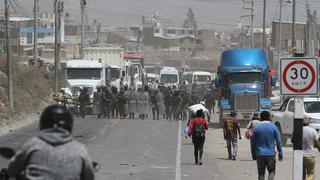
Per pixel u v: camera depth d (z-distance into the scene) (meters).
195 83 137.12
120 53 116.75
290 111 52.25
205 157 43.69
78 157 10.23
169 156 42.94
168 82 153.00
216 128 72.38
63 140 10.29
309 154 27.05
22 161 10.22
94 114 85.19
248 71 73.88
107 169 35.50
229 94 74.06
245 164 39.78
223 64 75.44
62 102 81.94
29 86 95.50
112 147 47.78
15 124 67.06
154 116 80.75
